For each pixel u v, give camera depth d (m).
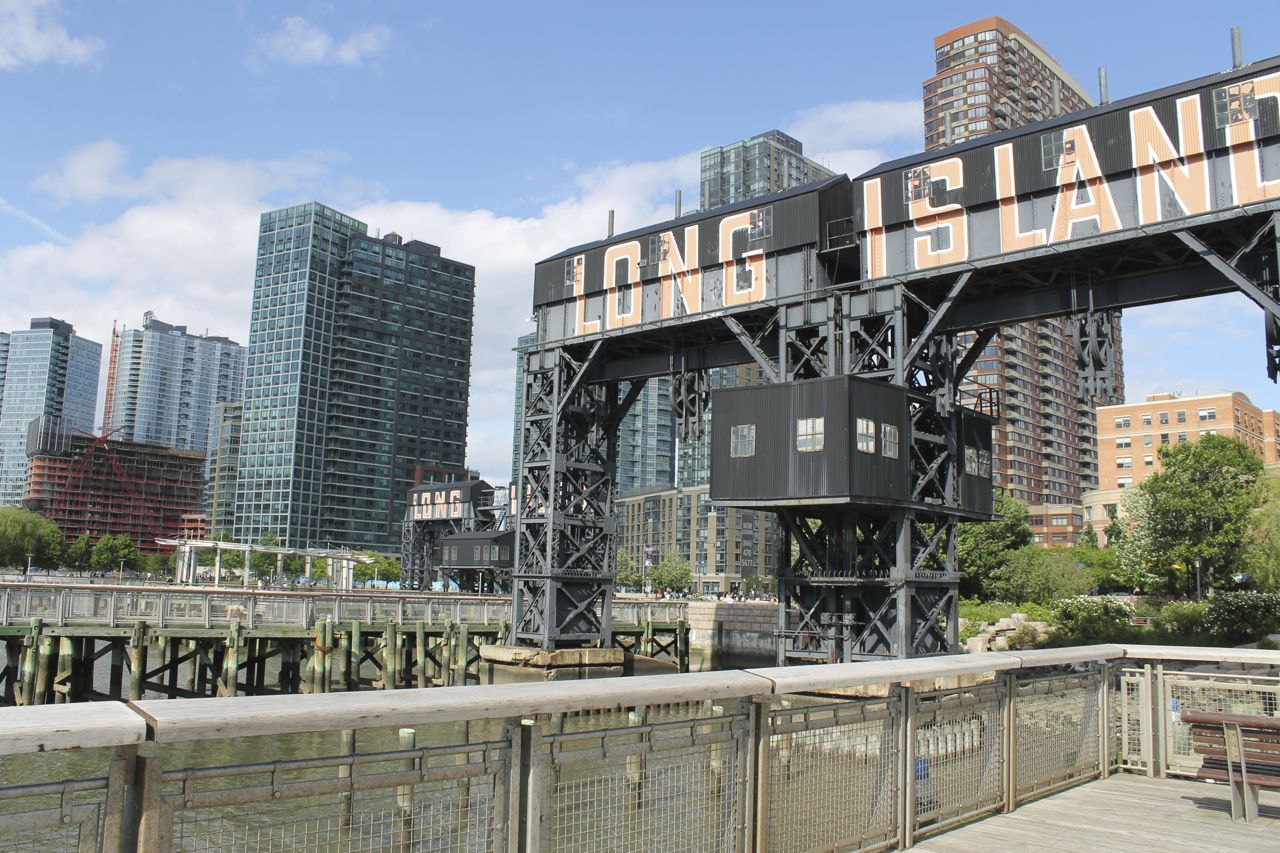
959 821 9.80
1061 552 78.19
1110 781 11.98
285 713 4.98
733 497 33.97
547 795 6.28
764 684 7.41
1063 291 33.50
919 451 34.47
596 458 47.50
